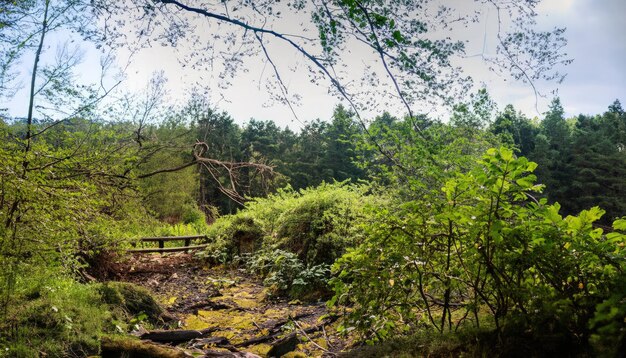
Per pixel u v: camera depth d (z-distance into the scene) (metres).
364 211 3.52
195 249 11.57
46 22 5.59
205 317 6.57
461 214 2.87
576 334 2.33
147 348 4.21
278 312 6.68
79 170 5.98
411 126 3.93
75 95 6.34
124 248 7.29
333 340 4.94
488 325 2.96
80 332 4.33
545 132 49.28
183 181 18.69
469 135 7.10
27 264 4.57
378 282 3.24
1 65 5.91
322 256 8.05
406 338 3.29
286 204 10.91
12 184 4.21
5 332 3.98
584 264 2.64
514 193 2.77
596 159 42.09
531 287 2.65
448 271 3.16
